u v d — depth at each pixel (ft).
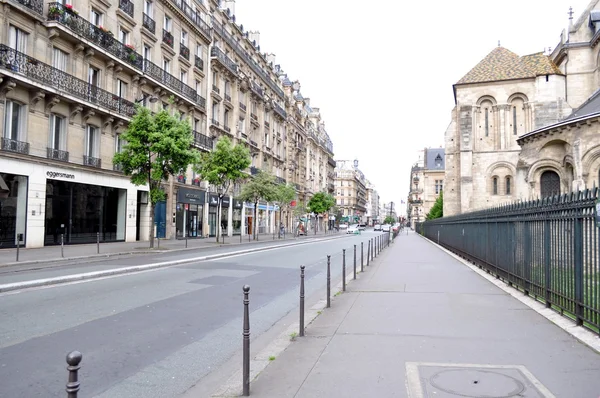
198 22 126.31
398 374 15.57
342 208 458.91
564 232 24.77
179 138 74.38
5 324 23.82
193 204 124.77
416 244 119.65
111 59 87.45
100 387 15.66
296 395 13.91
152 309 28.63
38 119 72.74
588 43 130.62
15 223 69.26
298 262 62.85
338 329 22.33
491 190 139.54
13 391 14.90
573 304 23.45
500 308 27.30
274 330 24.53
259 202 183.52
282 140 208.74
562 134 86.43
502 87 139.13
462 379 14.97
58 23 73.46
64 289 35.22
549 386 14.30
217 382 16.43
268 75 192.03
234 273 48.42
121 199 94.84
